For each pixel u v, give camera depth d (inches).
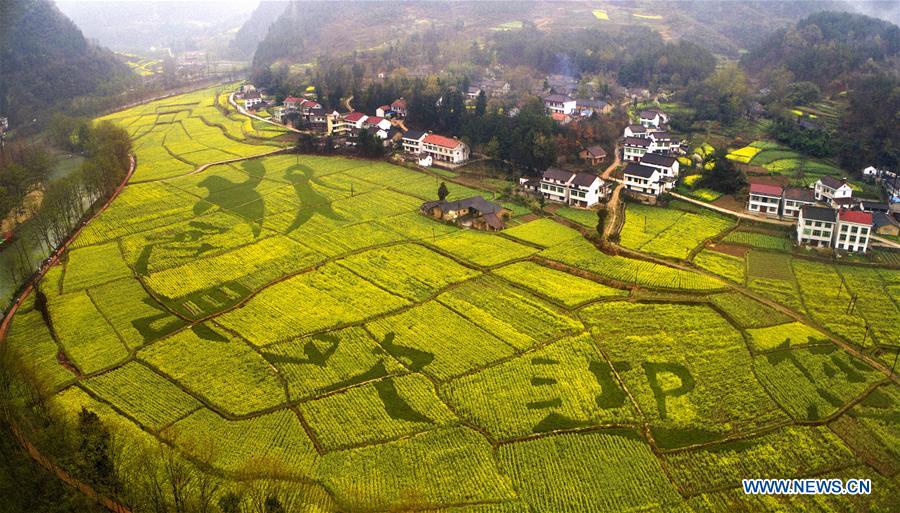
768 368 3260.3
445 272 4414.4
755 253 4702.3
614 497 2479.1
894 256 4576.8
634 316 3784.5
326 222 5393.7
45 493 2369.6
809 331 3607.3
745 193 5738.2
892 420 2893.7
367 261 4601.4
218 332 3631.9
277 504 2236.7
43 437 2628.0
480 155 7524.6
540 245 4867.1
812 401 3014.3
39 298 3939.5
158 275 4367.6
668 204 5698.8
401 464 2650.1
